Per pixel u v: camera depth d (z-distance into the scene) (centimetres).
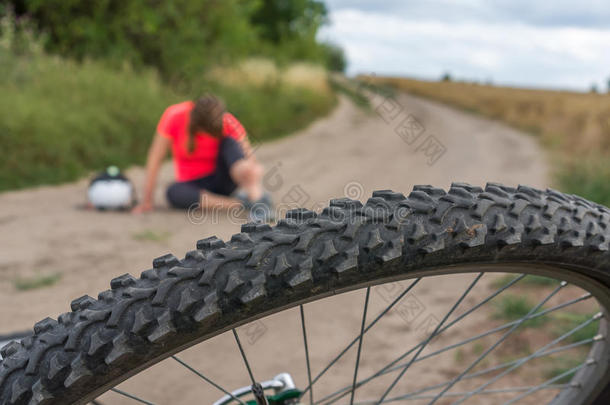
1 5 1157
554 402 135
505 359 230
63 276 332
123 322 76
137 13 1274
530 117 1778
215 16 1485
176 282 79
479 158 963
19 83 844
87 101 866
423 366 229
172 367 229
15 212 483
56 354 76
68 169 666
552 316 265
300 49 3184
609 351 125
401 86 4775
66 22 1213
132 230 431
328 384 217
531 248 93
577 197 105
